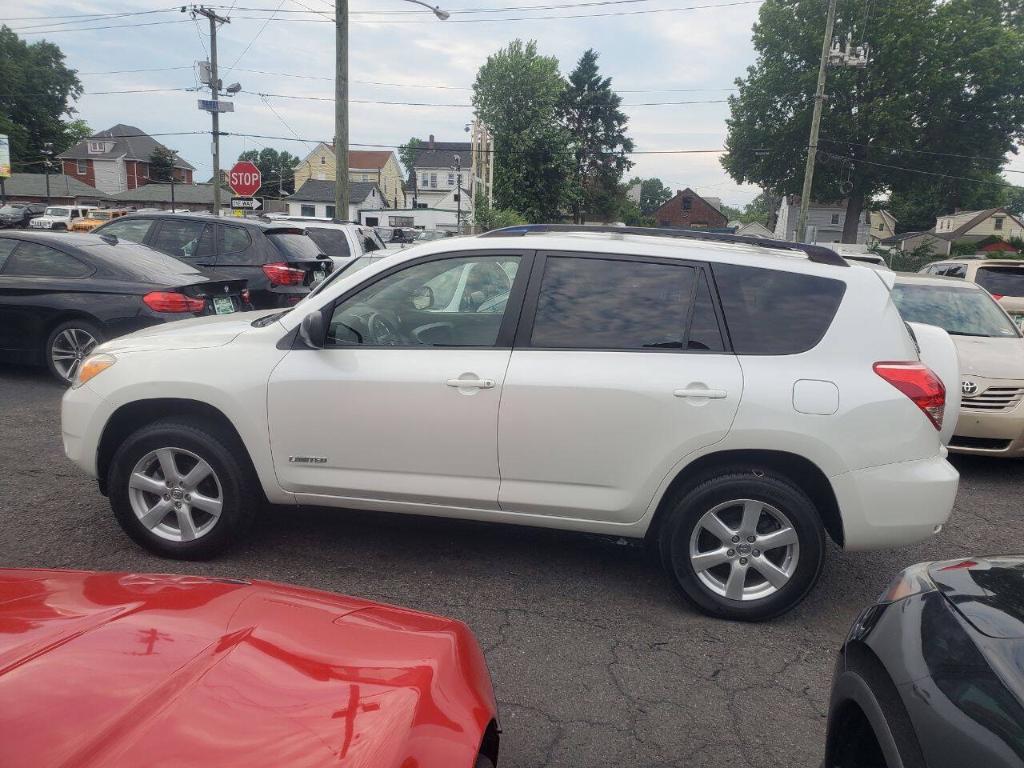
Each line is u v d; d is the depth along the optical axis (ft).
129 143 315.37
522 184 206.80
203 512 13.78
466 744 5.71
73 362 26.37
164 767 4.57
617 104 271.49
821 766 7.29
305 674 5.74
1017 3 170.09
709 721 9.84
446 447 12.63
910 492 11.76
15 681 5.14
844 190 174.19
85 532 14.82
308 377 12.88
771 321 12.17
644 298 12.51
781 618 12.73
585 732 9.48
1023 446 21.53
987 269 43.09
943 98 162.91
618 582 13.70
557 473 12.41
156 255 28.58
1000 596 6.46
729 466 12.19
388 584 13.24
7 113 280.92
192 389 13.10
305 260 33.53
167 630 6.08
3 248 26.96
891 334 12.09
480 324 13.03
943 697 5.71
